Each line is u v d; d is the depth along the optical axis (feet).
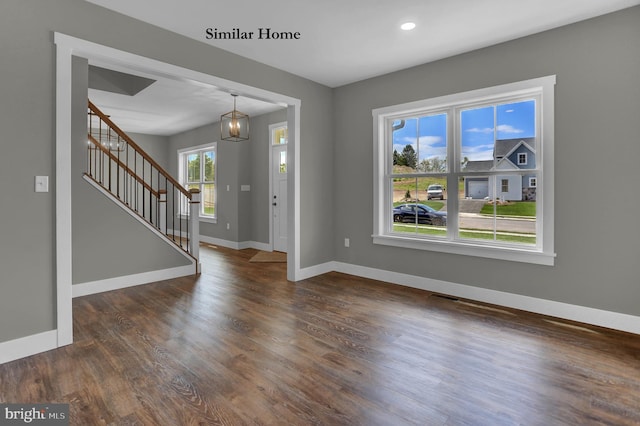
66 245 8.19
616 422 5.60
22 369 7.19
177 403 6.08
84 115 12.26
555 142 9.99
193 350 8.09
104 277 12.89
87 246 12.48
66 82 8.07
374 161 14.15
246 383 6.72
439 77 12.25
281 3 8.61
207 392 6.42
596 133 9.36
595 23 9.30
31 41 7.64
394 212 14.11
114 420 5.63
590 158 9.47
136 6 8.64
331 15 9.22
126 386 6.60
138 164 26.66
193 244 15.72
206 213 25.18
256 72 12.26
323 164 15.19
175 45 10.04
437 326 9.53
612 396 6.31
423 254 13.01
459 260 12.12
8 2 7.37
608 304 9.33
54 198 8.05
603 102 9.24
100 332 9.09
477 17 9.35
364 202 14.64
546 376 6.98
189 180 26.89
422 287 13.07
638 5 8.71
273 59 12.14
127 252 13.48
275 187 20.89
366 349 8.18
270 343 8.48
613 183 9.16
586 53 9.45
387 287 13.34
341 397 6.29
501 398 6.26
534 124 10.75
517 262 10.85
